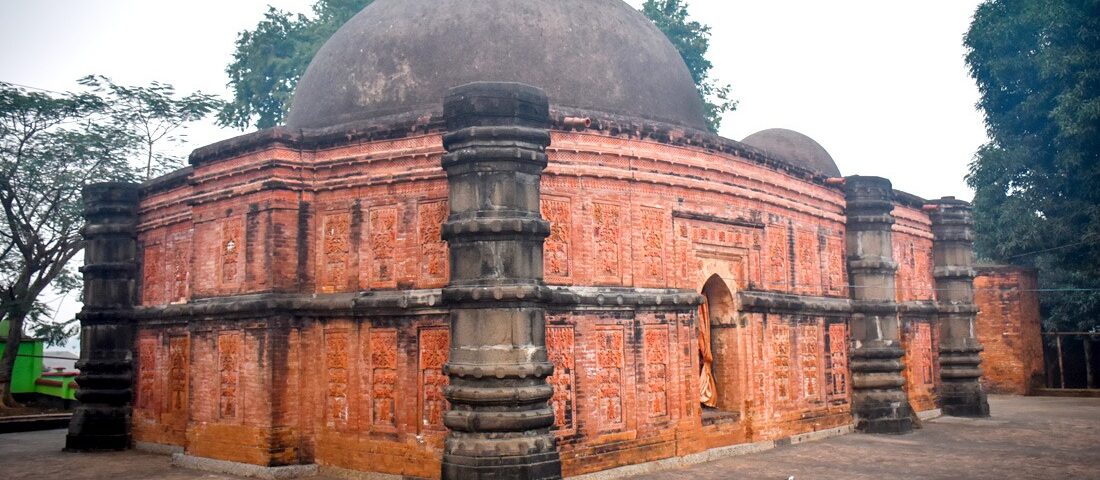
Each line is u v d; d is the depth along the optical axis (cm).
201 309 1113
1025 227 2289
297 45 2367
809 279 1359
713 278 1190
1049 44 2275
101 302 1327
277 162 1034
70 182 1923
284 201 1043
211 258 1134
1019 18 2297
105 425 1303
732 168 1188
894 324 1454
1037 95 2323
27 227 1900
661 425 1064
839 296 1434
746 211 1222
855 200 1470
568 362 970
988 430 1448
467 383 877
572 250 998
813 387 1342
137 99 2030
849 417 1418
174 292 1250
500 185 892
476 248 886
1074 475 1014
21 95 1841
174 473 1073
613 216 1041
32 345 2116
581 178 1016
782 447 1238
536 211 914
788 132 1692
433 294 952
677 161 1100
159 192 1299
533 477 861
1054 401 1983
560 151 998
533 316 890
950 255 1731
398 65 1084
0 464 1172
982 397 1680
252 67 2398
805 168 1344
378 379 994
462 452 864
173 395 1228
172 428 1227
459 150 905
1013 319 2142
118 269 1333
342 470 1009
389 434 977
